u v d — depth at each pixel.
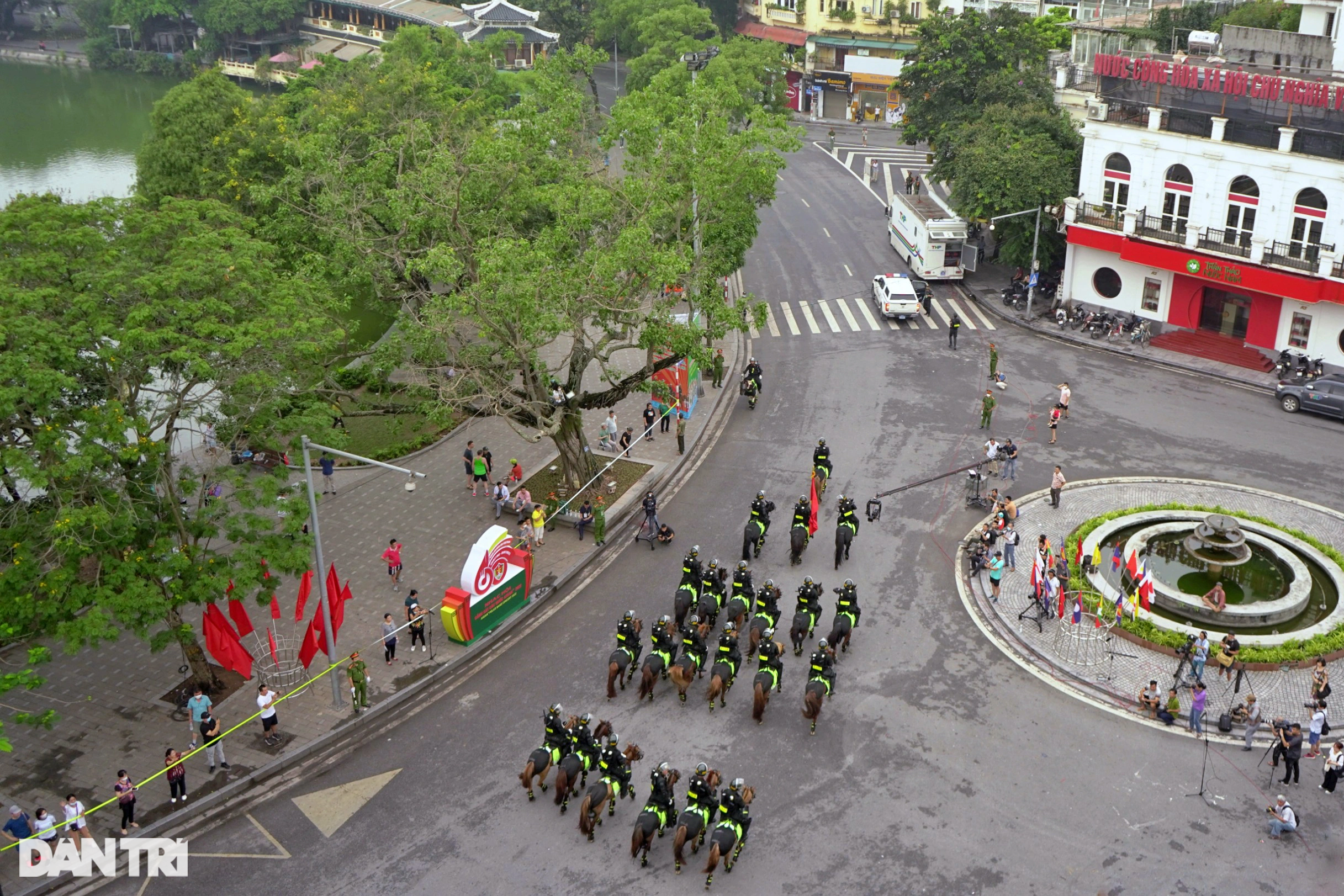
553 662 34.72
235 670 31.92
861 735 31.17
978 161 62.31
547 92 51.34
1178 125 55.31
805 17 107.44
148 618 28.22
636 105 46.84
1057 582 34.88
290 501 31.48
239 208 49.09
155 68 136.12
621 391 42.75
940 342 59.31
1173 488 43.75
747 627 35.97
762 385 54.47
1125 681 33.19
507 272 35.03
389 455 46.94
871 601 37.44
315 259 40.44
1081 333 59.59
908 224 69.44
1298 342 53.91
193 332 29.52
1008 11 74.06
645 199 40.72
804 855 27.09
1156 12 72.12
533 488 44.56
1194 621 35.81
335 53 120.38
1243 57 61.75
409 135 45.62
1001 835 27.61
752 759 30.33
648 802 26.89
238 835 28.20
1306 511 41.88
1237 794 28.92
